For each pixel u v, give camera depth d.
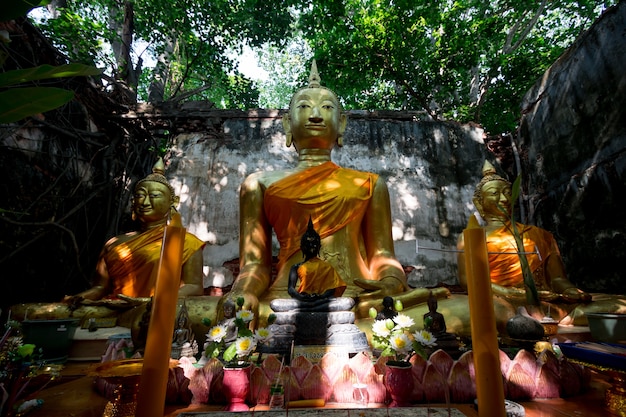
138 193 6.82
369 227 5.88
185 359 2.78
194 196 8.91
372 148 9.65
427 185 9.36
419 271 8.56
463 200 9.30
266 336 2.66
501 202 6.73
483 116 13.27
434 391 2.53
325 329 3.23
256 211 5.98
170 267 1.09
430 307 3.32
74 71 1.04
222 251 8.47
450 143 9.89
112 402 2.22
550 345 3.16
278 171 6.29
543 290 5.98
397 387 2.37
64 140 8.05
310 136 6.27
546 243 6.41
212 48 12.87
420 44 11.80
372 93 15.67
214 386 2.59
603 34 6.82
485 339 1.06
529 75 11.91
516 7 12.24
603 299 5.38
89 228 8.68
